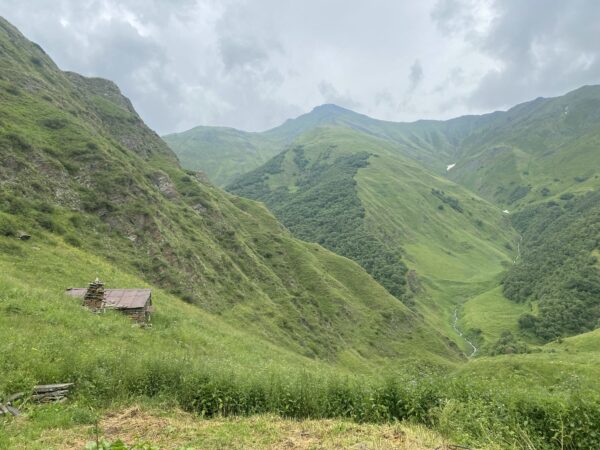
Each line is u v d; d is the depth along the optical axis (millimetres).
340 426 12469
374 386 14672
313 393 14516
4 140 55750
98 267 45375
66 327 23719
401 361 84688
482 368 53719
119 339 25844
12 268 34781
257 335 60656
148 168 90062
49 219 50156
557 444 11312
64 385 14023
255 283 82812
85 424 12062
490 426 11945
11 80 78875
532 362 52219
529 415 12148
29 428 11047
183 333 33906
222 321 55438
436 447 10656
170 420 12789
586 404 11523
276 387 14859
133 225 61469
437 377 14875
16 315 22406
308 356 65375
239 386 14938
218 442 10930
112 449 6855
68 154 65438
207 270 68125
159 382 15375
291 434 11852
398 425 12688
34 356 15602
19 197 50656
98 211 59531
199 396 14617
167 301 46625
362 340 90188
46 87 87125
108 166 67312
